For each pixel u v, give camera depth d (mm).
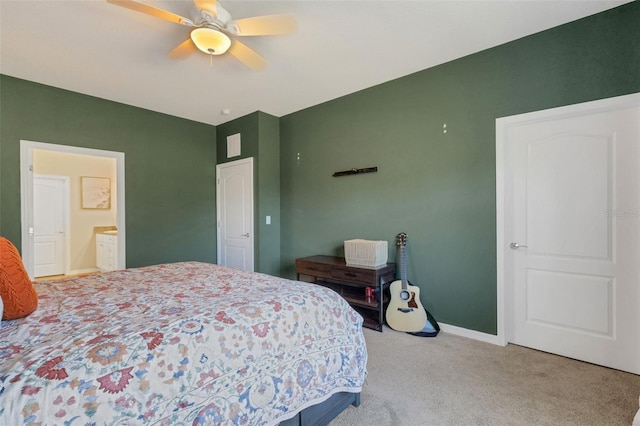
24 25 2221
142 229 3992
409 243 3090
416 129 3039
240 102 3836
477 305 2672
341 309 1655
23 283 1241
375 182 3363
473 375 2047
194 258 4508
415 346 2514
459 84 2764
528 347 2484
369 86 3375
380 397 1796
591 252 2221
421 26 2281
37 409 747
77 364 856
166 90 3436
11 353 900
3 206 3041
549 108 2328
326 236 3861
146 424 878
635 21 2012
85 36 2371
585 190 2240
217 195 4766
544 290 2414
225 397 1059
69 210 5559
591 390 1858
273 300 1424
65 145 3387
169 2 2004
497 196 2562
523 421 1581
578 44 2209
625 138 2088
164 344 1004
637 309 2053
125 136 3844
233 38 2387
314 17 2166
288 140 4305
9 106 3066
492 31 2354
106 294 1553
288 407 1246
